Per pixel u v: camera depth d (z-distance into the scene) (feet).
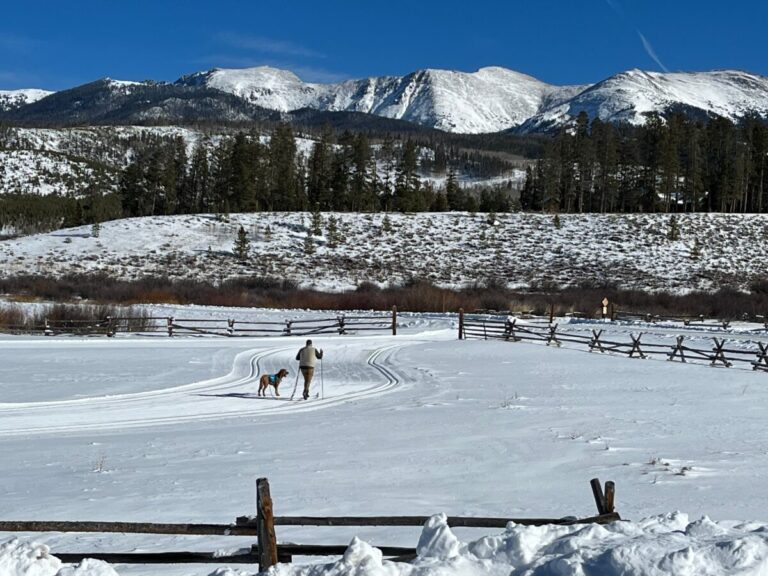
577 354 106.42
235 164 376.27
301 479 35.88
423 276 254.68
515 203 436.35
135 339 127.13
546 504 30.66
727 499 31.78
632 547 17.01
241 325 153.89
